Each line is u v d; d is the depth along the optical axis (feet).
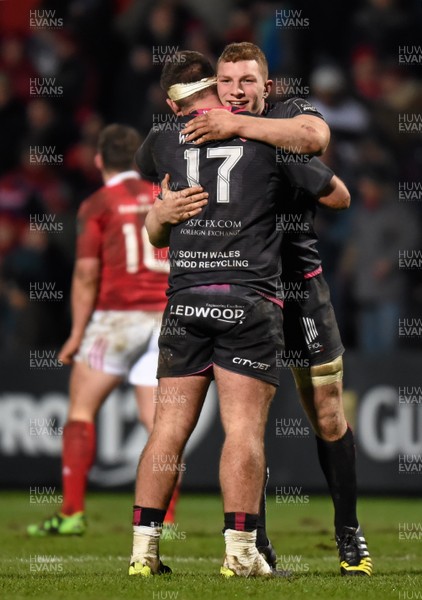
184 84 56.70
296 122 53.31
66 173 158.92
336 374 57.67
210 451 117.29
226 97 55.47
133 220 86.94
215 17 165.68
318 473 117.19
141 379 87.61
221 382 52.85
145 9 166.81
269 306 53.16
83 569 62.13
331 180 54.39
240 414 52.54
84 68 167.22
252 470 52.16
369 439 118.32
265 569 53.47
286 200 55.62
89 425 86.22
